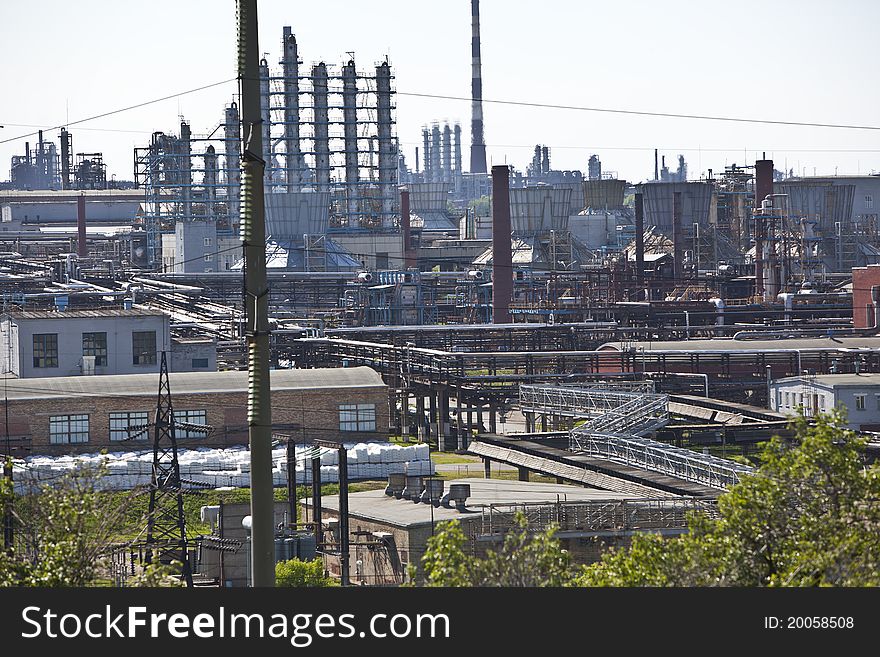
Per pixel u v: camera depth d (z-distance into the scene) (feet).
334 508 464.24
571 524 404.98
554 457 549.54
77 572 241.55
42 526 250.57
